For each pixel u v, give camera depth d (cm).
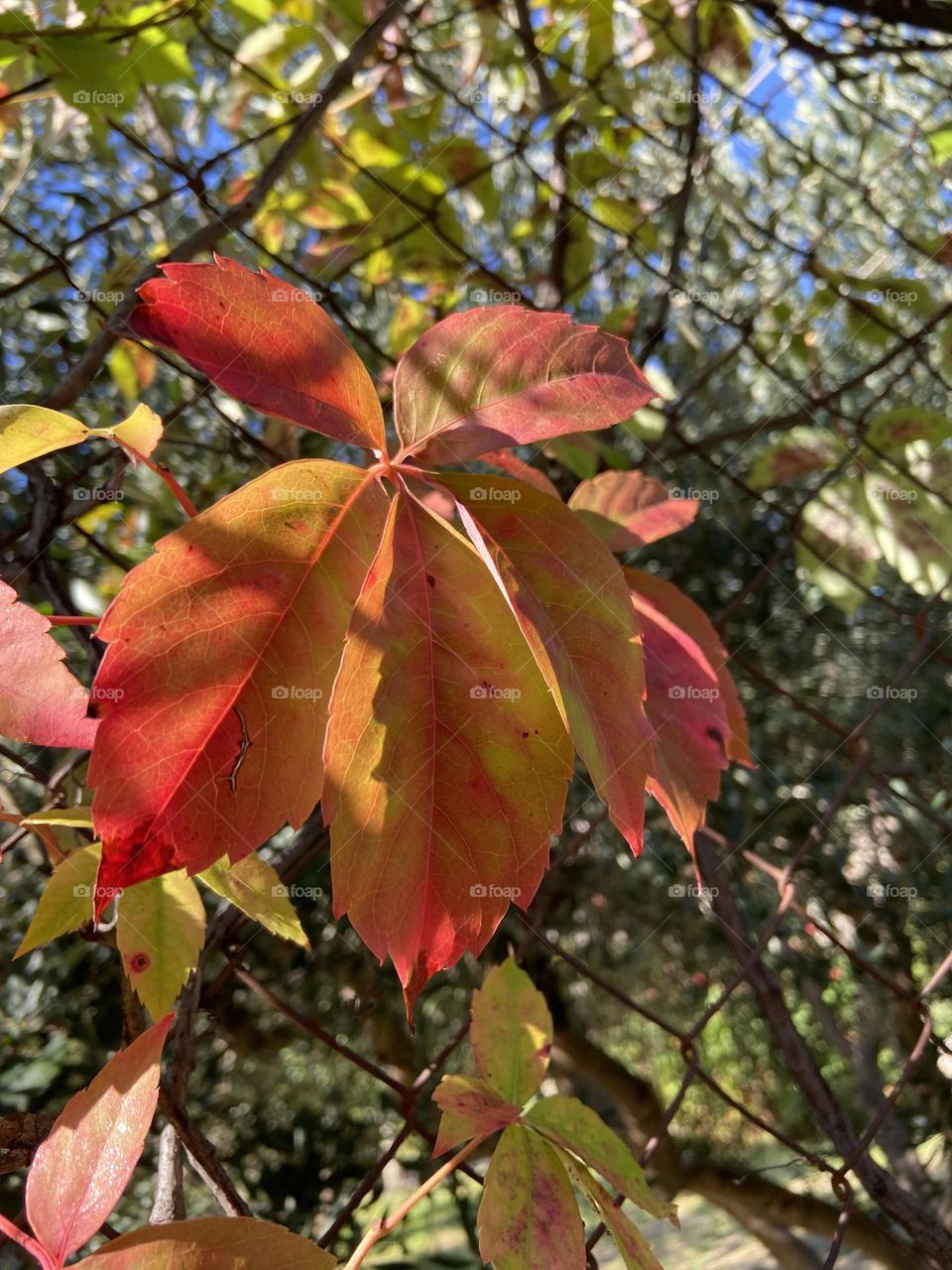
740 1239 129
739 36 54
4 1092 55
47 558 31
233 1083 76
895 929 90
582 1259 23
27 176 65
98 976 64
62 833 27
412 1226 78
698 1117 109
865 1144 36
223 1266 16
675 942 90
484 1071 26
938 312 46
